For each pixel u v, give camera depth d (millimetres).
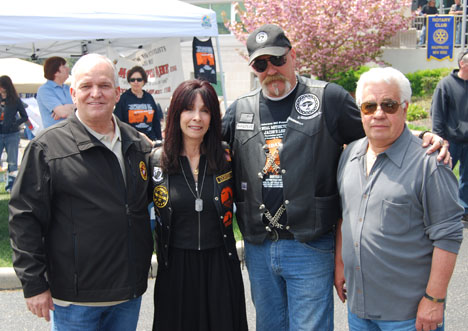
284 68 2629
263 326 2926
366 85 2246
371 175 2287
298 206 2639
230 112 2896
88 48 9359
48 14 5703
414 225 2191
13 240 2309
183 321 2664
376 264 2246
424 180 2143
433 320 2176
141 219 2525
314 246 2682
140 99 6473
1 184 9156
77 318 2422
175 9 6691
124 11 6195
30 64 13273
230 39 19609
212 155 2652
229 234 2713
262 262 2805
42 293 2303
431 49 14523
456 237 2115
